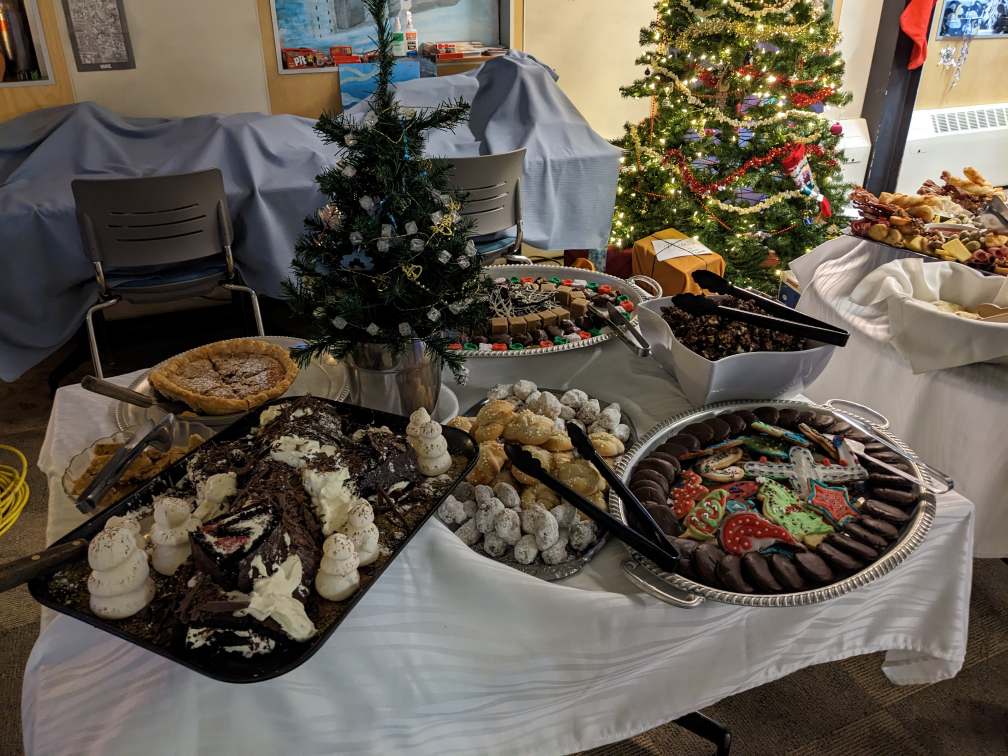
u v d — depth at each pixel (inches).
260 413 34.7
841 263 74.9
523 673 26.6
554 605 27.0
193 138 107.7
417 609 26.9
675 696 29.8
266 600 22.0
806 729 52.8
